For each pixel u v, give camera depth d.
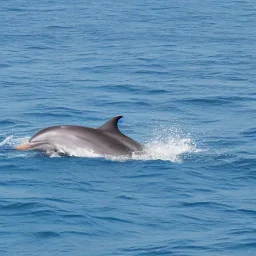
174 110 69.25
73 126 55.38
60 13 139.62
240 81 82.62
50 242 39.44
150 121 65.19
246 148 56.91
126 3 156.12
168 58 96.06
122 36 113.62
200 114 68.06
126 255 38.06
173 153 55.25
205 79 83.50
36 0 158.88
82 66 90.12
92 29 120.19
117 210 43.91
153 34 116.00
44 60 94.06
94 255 38.00
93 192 46.97
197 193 47.31
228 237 40.31
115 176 50.03
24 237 39.91
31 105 70.06
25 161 52.50
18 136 59.78
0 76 83.69
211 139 59.41
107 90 77.19
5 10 142.75
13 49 101.62
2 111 67.69
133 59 94.94
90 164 52.22
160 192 47.28
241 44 108.31
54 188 47.38
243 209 44.56
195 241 39.81
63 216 42.62
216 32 119.38
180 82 81.69
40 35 113.69
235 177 50.44
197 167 52.16
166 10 146.00
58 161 52.62
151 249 38.75
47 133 55.03
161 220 42.72
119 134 55.31
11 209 43.53
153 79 83.12
